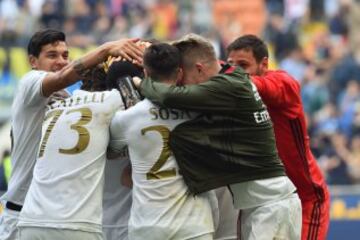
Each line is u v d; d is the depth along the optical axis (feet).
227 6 151.43
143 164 46.01
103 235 49.01
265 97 50.37
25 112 50.14
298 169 52.70
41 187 47.21
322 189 53.57
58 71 50.08
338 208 86.79
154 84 45.73
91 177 46.88
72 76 47.83
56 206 46.47
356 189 92.79
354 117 128.26
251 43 51.49
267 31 145.48
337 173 116.16
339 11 151.74
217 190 49.85
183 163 45.65
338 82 134.31
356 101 130.72
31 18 142.41
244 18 150.92
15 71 130.72
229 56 52.01
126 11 146.82
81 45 135.85
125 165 49.75
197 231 45.47
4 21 139.74
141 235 45.78
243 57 51.44
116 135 47.39
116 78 47.85
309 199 53.52
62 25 141.79
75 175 46.62
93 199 46.75
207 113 45.60
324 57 143.02
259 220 46.57
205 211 46.01
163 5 149.79
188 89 45.06
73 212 46.26
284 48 143.54
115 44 47.96
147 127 45.83
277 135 52.08
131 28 143.43
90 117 47.32
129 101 46.96
